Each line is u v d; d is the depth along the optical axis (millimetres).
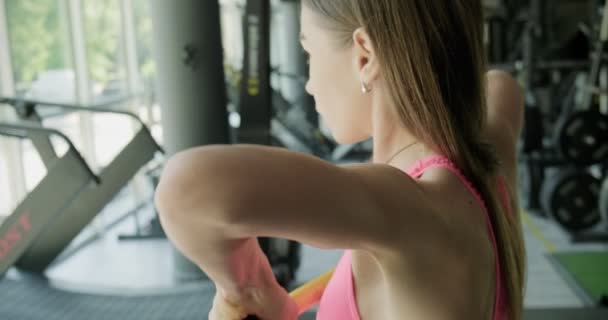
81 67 5688
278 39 9211
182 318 3314
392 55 537
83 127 5777
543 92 6027
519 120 883
